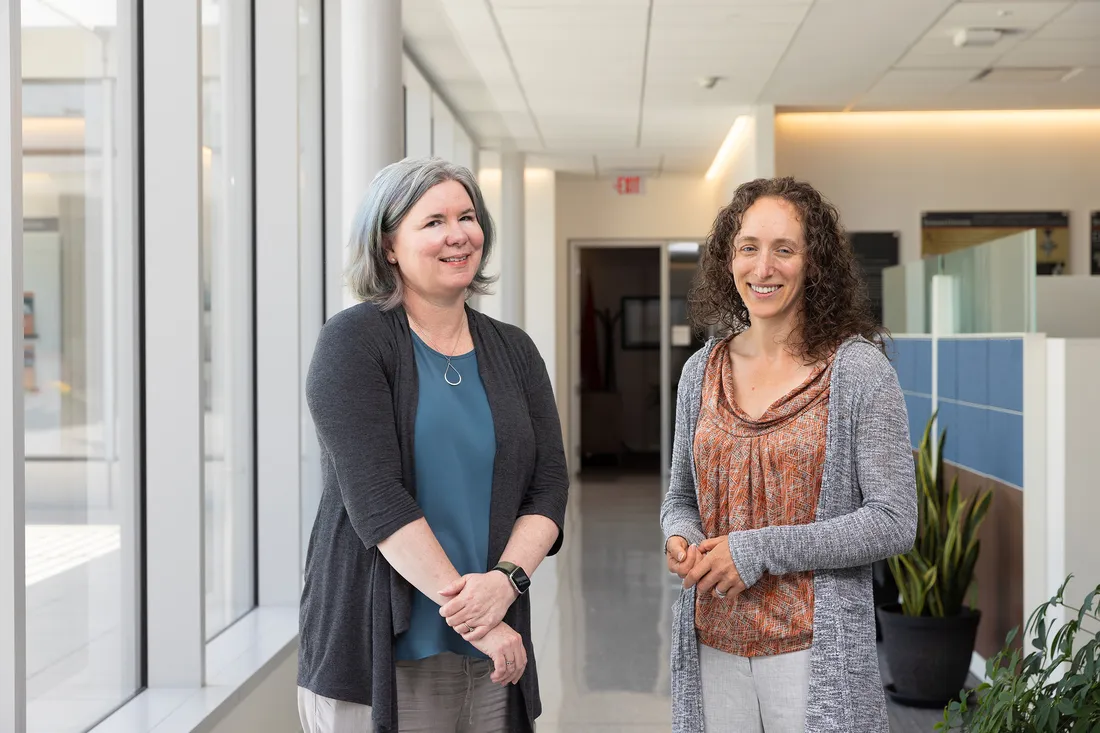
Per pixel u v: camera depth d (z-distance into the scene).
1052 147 8.80
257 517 4.14
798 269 1.89
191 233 3.03
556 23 6.00
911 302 5.98
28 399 2.44
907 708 4.25
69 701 2.61
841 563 1.78
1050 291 5.50
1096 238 8.81
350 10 4.06
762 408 1.92
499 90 7.71
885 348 1.96
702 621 1.89
